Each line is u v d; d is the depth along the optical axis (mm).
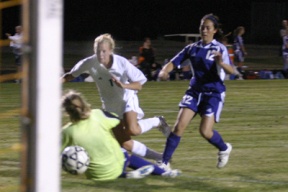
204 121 14492
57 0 6035
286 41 45000
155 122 15820
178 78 43156
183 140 19922
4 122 23391
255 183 13742
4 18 69375
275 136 20953
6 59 52719
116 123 13562
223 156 15031
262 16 79312
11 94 33250
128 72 14391
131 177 13867
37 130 6141
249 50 69562
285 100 31891
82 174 13766
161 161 14703
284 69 45344
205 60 14344
